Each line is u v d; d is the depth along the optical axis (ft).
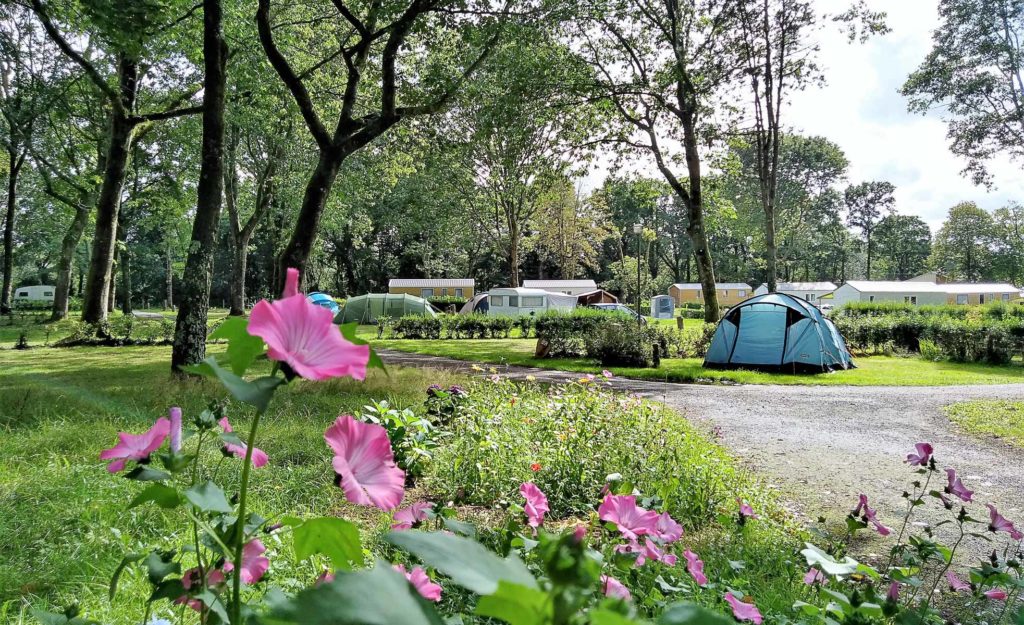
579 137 68.18
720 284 185.26
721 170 70.38
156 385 27.89
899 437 25.59
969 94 83.15
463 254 180.24
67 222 110.83
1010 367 54.80
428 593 3.63
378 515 12.59
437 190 103.81
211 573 3.51
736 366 50.42
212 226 33.14
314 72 53.36
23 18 54.95
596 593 4.05
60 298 79.41
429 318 85.10
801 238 191.52
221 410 4.03
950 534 14.52
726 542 12.03
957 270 226.17
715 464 17.17
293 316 2.20
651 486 14.32
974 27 80.94
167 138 79.51
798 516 15.60
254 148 86.07
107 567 8.77
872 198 244.42
